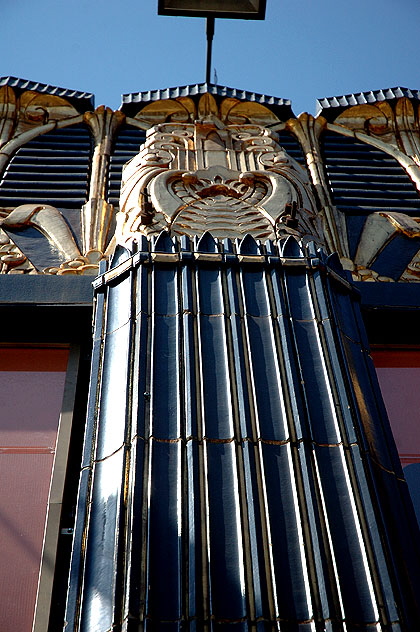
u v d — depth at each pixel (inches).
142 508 196.4
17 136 473.7
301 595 183.9
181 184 343.9
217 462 208.5
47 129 481.7
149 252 268.7
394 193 438.3
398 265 369.4
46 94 494.0
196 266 264.4
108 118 488.4
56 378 277.7
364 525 197.8
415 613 183.3
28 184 427.5
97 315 259.0
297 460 210.8
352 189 441.4
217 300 254.4
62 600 213.9
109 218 388.8
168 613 177.8
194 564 185.6
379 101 502.6
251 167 363.6
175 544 190.4
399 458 243.4
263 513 198.7
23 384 274.7
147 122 491.5
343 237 388.5
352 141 487.8
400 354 297.0
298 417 219.6
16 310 291.3
